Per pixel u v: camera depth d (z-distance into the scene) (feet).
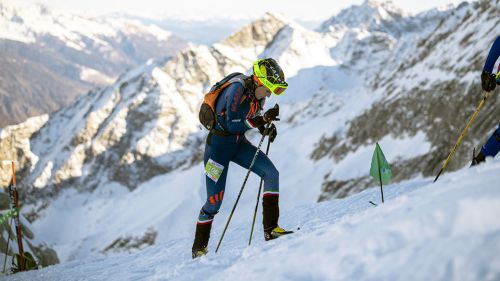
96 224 506.48
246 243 22.34
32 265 32.32
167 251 25.88
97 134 644.69
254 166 17.35
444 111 193.57
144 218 432.25
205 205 17.89
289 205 265.13
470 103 180.86
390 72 328.29
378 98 259.80
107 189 568.82
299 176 292.20
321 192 245.04
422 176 181.27
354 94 421.18
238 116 16.24
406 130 213.66
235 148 17.25
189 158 573.33
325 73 565.12
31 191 593.42
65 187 588.50
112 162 592.60
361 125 255.91
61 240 499.92
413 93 224.12
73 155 609.01
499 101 141.18
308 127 384.68
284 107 517.96
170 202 420.77
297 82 554.46
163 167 572.92
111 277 20.67
